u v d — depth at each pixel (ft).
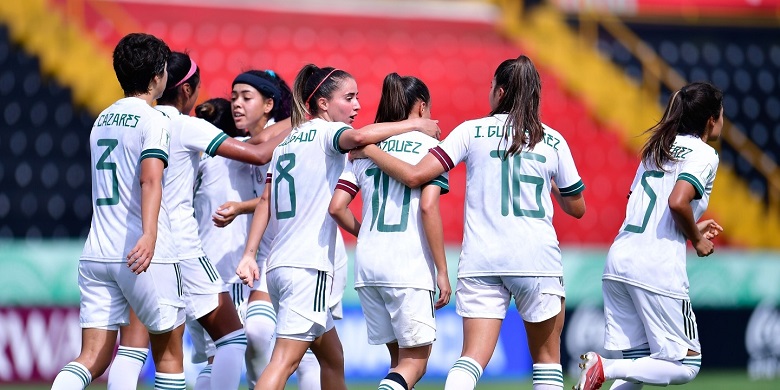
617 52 178.91
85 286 58.08
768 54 183.11
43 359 106.63
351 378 110.42
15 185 141.38
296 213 59.88
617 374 60.80
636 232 63.72
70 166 144.36
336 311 66.74
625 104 171.32
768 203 161.89
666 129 63.72
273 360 58.70
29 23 155.43
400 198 59.47
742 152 166.81
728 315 124.57
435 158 58.34
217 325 67.41
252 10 171.83
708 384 109.40
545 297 58.49
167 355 59.67
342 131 59.21
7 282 106.42
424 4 179.42
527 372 114.83
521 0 182.29
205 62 161.48
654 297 62.44
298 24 172.86
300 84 62.08
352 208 140.26
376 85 164.66
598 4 182.50
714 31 184.44
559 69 174.81
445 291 58.44
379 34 174.91
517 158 58.65
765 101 175.63
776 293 126.93
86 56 154.71
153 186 55.16
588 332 119.55
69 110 149.59
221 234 72.23
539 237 58.39
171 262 58.65
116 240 56.85
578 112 169.07
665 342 62.44
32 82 150.92
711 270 124.67
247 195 72.69
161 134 56.39
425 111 62.85
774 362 125.80
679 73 177.17
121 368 60.54
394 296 58.70
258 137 69.46
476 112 165.58
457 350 113.50
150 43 58.54
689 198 60.90
